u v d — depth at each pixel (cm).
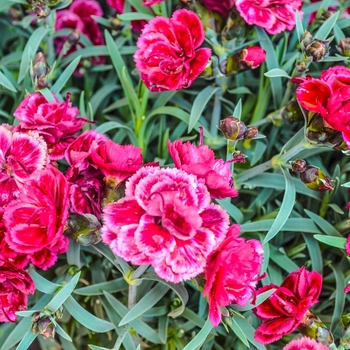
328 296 38
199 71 34
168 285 33
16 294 32
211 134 40
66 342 37
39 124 34
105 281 38
